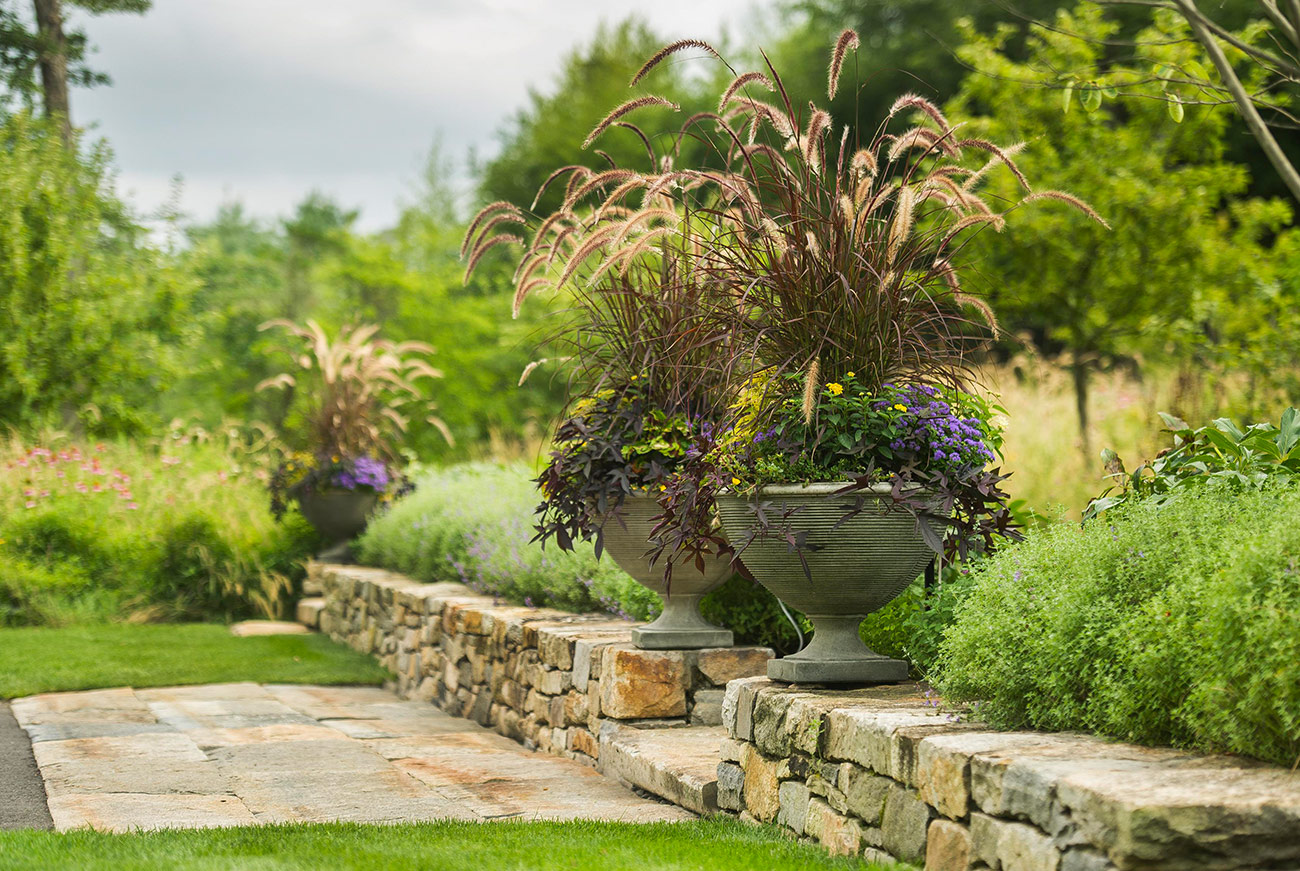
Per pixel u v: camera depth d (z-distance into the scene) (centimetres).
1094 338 1158
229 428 1438
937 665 346
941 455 359
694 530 415
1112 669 278
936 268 375
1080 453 905
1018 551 341
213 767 503
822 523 360
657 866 299
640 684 492
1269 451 407
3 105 1736
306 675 834
